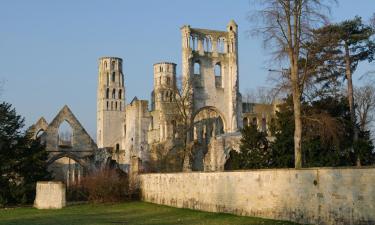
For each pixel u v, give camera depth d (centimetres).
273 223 2627
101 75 14900
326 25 3509
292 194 2688
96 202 4516
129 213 3594
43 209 4053
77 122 6731
